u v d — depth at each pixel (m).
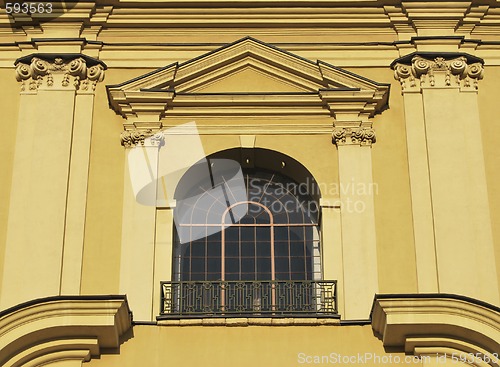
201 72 26.86
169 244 25.45
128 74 27.06
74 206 25.50
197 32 27.52
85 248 25.14
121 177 25.89
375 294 24.16
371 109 26.50
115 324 23.39
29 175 25.77
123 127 26.44
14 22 27.45
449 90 26.75
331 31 27.52
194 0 27.38
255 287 25.11
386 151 26.23
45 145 26.03
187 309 24.92
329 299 24.91
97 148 26.14
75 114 26.47
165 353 24.05
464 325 23.25
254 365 23.98
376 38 27.55
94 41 27.27
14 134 26.23
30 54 26.98
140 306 24.67
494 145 26.23
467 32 27.59
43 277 24.80
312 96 26.61
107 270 24.98
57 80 26.73
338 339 24.16
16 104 26.59
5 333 23.19
